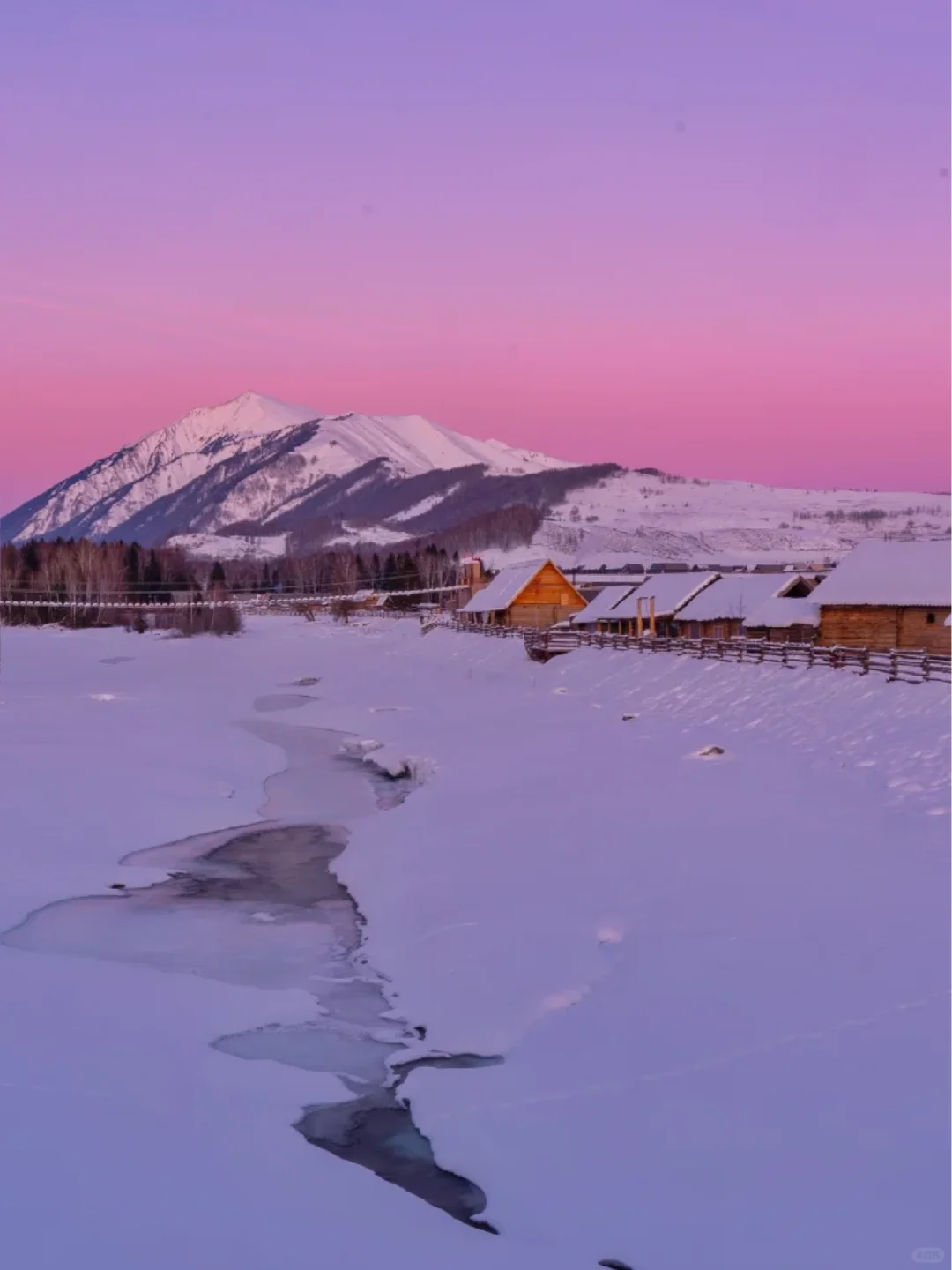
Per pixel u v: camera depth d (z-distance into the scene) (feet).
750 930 53.72
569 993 49.83
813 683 124.98
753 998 45.98
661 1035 44.04
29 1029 45.98
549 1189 34.83
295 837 87.30
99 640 359.25
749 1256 30.55
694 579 242.37
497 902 63.52
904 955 48.37
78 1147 35.91
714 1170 34.50
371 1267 30.37
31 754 116.57
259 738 143.64
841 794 82.94
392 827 86.79
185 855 80.74
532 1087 41.55
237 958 58.44
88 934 61.62
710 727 123.95
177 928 63.41
